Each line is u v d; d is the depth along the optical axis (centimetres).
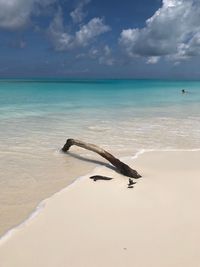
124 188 689
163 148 1088
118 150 1054
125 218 539
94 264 414
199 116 1902
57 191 671
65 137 1237
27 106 2425
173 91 5294
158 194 653
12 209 577
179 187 695
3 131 1343
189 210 570
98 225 515
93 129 1420
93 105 2578
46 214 556
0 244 458
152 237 476
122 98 3469
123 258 425
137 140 1205
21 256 430
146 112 2102
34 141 1157
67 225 514
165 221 527
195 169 839
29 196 640
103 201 615
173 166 870
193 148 1091
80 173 803
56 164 884
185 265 411
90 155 991
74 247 451
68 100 3084
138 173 805
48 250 445
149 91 5244
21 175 778
